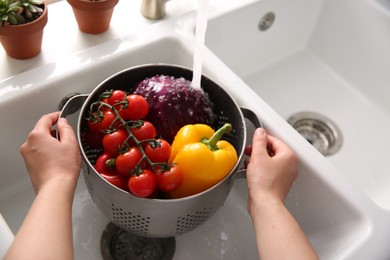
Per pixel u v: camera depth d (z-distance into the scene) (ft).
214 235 2.42
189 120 2.08
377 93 3.09
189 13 2.70
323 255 2.06
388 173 2.81
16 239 1.61
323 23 3.21
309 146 2.16
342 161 2.87
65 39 2.48
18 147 2.39
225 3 2.76
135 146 1.86
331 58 3.28
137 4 2.74
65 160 1.84
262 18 2.94
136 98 1.94
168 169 1.78
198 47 2.06
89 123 1.97
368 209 1.98
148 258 2.30
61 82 2.28
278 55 3.32
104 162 1.89
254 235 2.45
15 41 2.20
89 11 2.33
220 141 1.99
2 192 2.48
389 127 3.04
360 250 1.87
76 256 2.26
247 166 2.02
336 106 3.15
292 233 1.78
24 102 2.22
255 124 2.17
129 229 2.02
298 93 3.20
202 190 1.87
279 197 1.92
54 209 1.70
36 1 2.21
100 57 2.38
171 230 1.96
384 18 2.82
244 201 2.58
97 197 1.93
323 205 2.14
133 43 2.48
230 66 3.11
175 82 2.10
